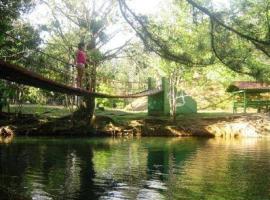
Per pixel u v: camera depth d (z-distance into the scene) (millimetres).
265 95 45312
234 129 36125
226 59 10375
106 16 34344
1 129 34812
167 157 24344
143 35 11961
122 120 37906
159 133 36219
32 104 53625
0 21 23469
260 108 42219
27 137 34344
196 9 10211
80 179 18219
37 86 13516
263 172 19844
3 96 38188
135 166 21422
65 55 33281
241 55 10289
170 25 24125
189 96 43250
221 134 35938
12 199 14359
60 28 34312
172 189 16531
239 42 10219
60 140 32594
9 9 24078
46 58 29281
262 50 9336
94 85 28172
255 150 27219
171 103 40188
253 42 9391
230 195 15641
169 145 30062
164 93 40562
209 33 10602
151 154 25500
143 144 30594
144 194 15734
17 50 29016
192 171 20141
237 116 39094
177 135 36125
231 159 23531
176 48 11867
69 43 33719
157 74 42156
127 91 46844
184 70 36219
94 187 16734
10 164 21734
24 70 11180
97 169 20547
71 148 28031
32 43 29672
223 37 10242
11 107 47375
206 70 35469
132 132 36000
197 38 11227
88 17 34500
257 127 36531
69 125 35812
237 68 10352
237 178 18531
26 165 21406
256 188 16703
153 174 19391
